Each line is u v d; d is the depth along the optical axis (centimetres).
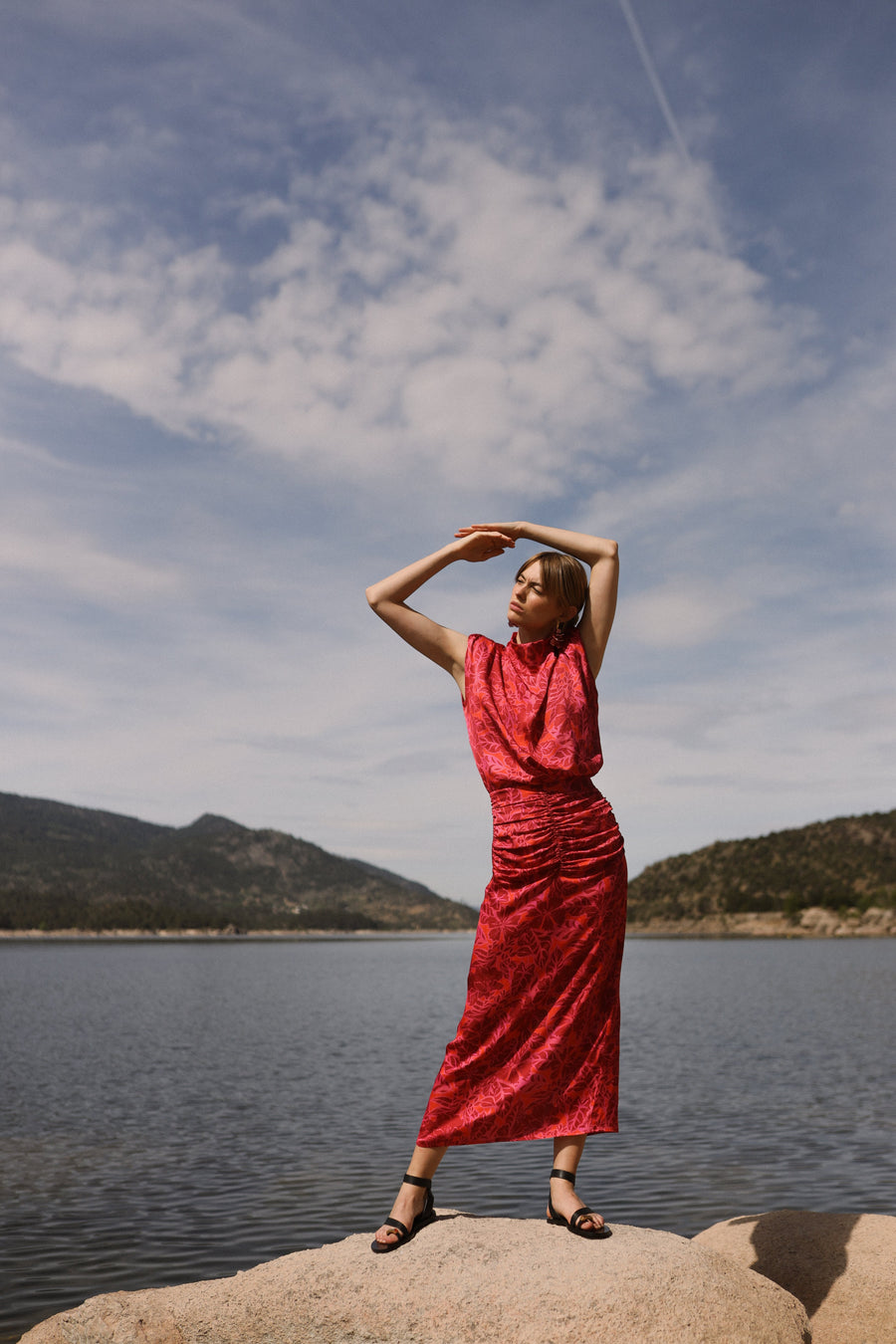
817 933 19338
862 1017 3603
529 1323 300
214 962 12550
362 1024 3681
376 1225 925
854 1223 458
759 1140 1302
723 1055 2406
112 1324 334
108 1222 941
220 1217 958
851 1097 1703
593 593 381
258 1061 2431
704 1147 1257
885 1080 1930
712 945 15925
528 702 368
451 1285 313
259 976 8638
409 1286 316
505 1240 335
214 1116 1590
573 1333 296
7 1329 662
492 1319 303
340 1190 1063
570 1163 353
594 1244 329
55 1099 1802
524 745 361
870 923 18962
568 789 356
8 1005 4869
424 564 400
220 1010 4481
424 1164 349
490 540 403
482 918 359
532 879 350
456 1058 353
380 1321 311
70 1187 1094
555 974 348
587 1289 304
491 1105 345
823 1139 1305
